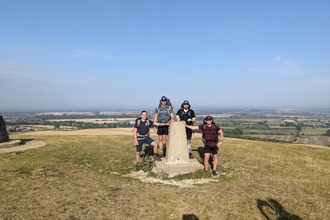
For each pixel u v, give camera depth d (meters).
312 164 9.33
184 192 6.20
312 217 4.91
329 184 7.01
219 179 7.42
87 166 8.62
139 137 8.24
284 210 5.20
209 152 7.72
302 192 6.33
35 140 14.02
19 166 8.13
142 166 8.47
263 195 6.04
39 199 5.48
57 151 10.78
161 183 7.02
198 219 4.78
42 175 7.30
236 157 10.14
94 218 4.68
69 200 5.46
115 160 9.38
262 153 11.20
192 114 8.92
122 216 4.79
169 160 7.95
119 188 6.38
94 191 6.09
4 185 6.31
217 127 7.68
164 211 5.06
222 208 5.26
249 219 4.82
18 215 4.70
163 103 8.81
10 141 12.16
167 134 8.95
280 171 8.23
